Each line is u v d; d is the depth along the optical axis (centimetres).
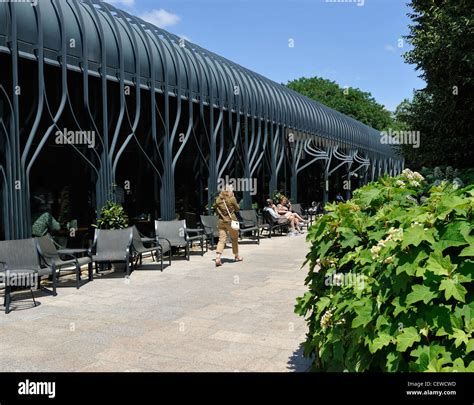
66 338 535
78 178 1029
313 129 2314
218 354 481
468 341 218
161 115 1224
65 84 916
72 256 920
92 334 550
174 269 993
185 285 829
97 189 1009
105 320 609
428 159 1250
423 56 1068
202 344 513
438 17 1005
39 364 455
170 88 1255
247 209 1641
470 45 931
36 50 862
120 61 1071
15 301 714
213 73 1474
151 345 510
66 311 654
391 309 259
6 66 822
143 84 1159
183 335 545
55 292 742
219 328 572
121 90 1066
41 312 648
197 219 1430
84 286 821
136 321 605
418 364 228
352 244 321
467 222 242
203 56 1471
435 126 1185
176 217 1330
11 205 801
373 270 275
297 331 559
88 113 980
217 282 855
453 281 229
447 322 229
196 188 1423
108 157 1028
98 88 1047
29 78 898
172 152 1300
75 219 1036
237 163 1603
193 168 1407
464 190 277
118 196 1146
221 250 1045
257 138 1717
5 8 802
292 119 2056
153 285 829
